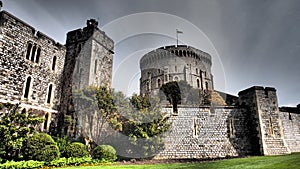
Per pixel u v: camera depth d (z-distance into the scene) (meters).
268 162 7.43
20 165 7.91
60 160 9.22
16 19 13.51
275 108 13.27
